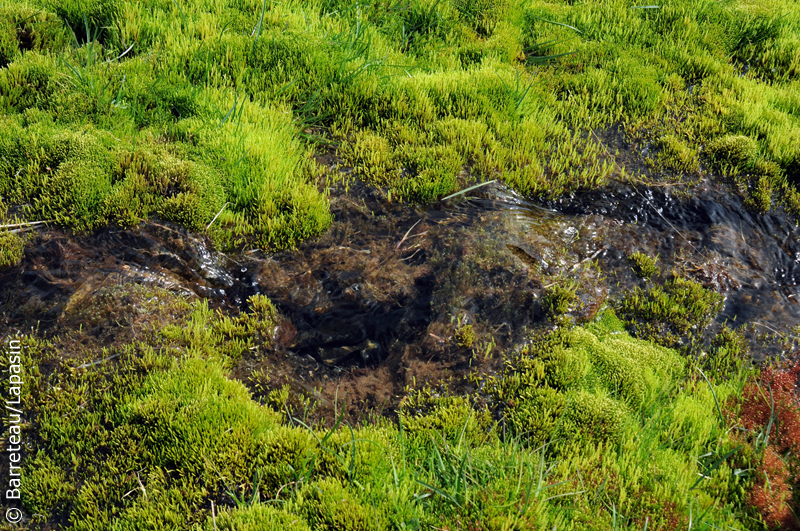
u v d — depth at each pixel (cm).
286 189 539
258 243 516
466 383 430
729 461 382
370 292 485
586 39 759
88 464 370
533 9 802
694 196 572
